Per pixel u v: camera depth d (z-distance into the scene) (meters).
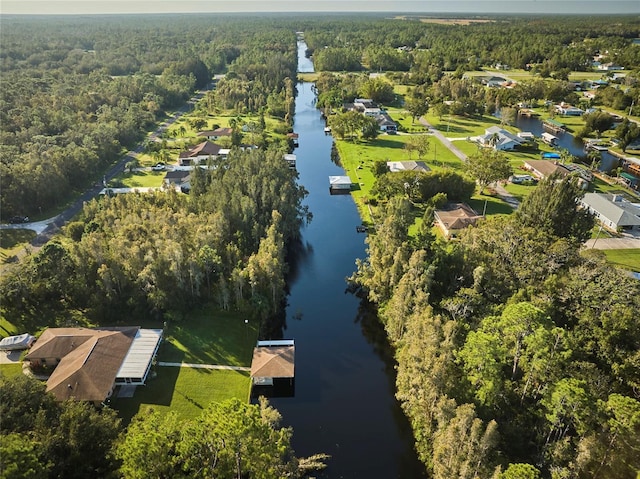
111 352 69.50
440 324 62.19
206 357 74.50
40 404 49.69
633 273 93.88
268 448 43.66
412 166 149.62
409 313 73.62
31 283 82.19
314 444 62.00
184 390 67.81
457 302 68.25
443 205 123.56
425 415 58.03
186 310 83.44
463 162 161.12
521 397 55.47
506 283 73.31
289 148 180.25
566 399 46.53
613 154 173.50
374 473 58.28
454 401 51.03
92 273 83.94
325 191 145.25
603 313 60.53
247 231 101.69
